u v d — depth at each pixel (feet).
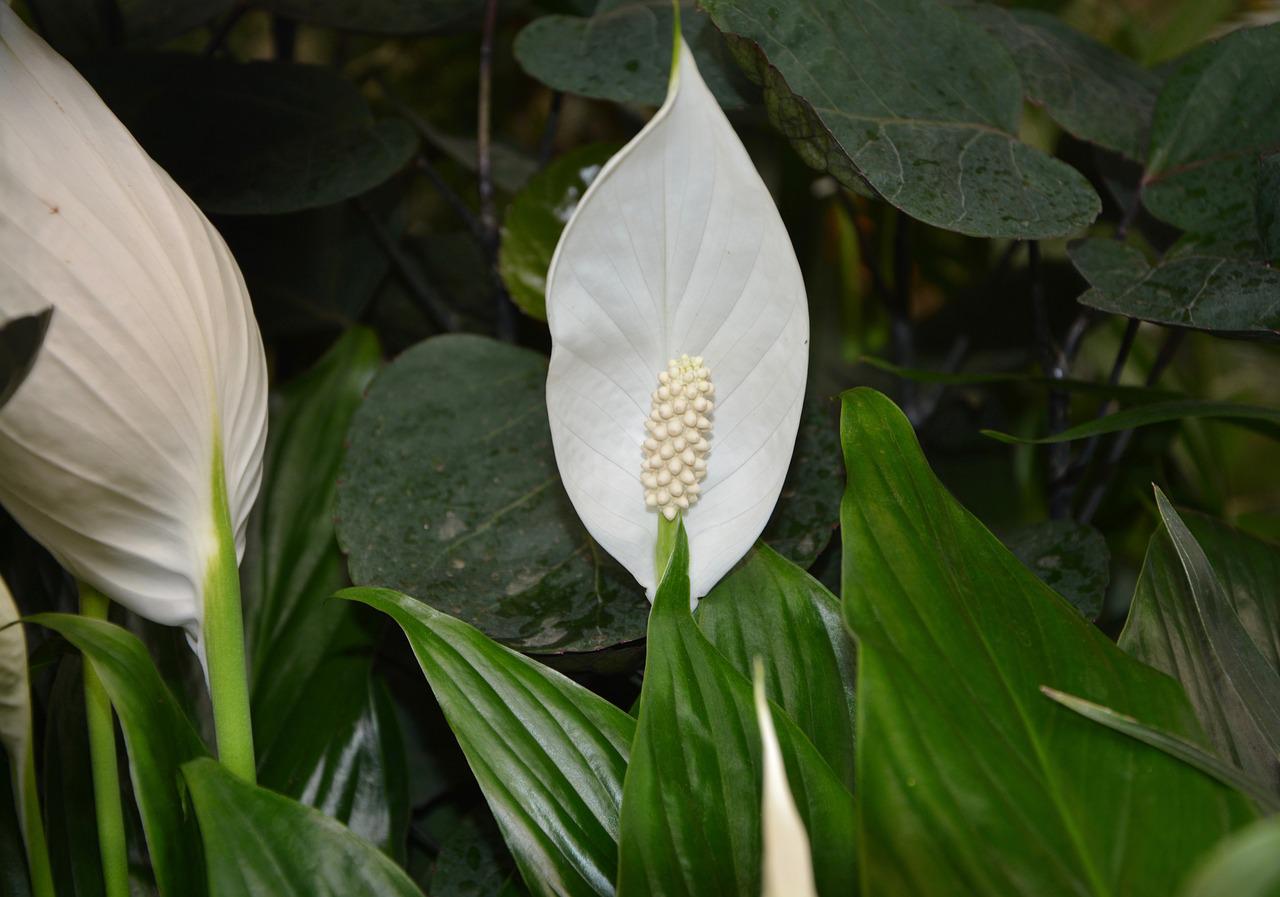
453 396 3.24
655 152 2.74
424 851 3.34
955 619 2.64
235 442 2.79
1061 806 2.57
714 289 2.80
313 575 3.24
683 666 2.71
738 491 2.84
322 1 3.50
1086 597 3.14
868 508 2.68
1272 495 4.75
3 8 2.68
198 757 2.75
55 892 2.92
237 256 3.57
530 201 3.44
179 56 3.44
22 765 2.76
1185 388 4.41
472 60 4.92
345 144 3.35
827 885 2.66
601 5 3.40
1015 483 4.25
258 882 2.65
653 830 2.66
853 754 2.84
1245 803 2.59
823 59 3.01
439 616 2.79
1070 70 3.32
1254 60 3.19
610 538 2.83
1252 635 3.09
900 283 3.65
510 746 2.76
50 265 2.66
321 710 3.14
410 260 3.86
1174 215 3.17
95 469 2.71
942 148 3.02
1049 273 3.73
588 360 2.81
